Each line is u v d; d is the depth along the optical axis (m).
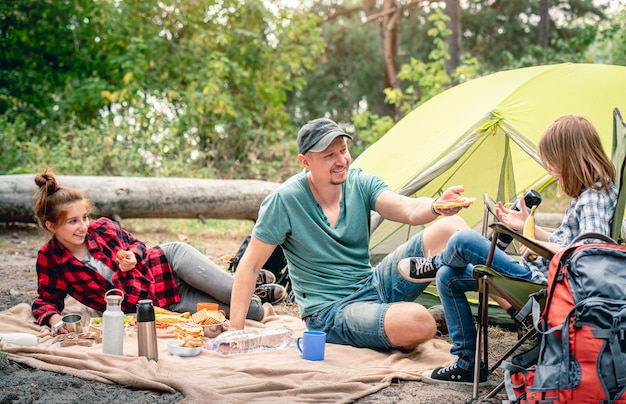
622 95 4.82
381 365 3.46
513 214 3.25
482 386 3.21
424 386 3.23
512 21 22.73
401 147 5.35
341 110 24.36
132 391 3.05
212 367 3.40
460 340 3.23
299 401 2.94
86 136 11.41
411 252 3.68
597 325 2.50
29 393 2.97
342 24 23.84
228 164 12.45
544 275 3.20
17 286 5.62
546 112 4.73
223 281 4.36
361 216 3.91
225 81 13.56
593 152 2.95
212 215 8.75
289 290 5.44
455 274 3.20
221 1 14.25
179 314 4.33
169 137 11.62
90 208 4.13
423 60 22.72
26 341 3.59
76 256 4.15
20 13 13.67
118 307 3.50
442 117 5.29
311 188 3.84
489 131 4.80
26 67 13.54
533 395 2.56
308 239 3.81
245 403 2.90
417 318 3.49
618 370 2.46
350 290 3.87
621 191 2.93
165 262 4.38
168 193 8.43
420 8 22.39
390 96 13.40
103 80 12.97
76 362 3.30
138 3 13.69
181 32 14.27
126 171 10.79
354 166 5.65
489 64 22.91
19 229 8.81
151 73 13.44
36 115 12.62
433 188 5.47
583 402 2.49
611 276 2.59
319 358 3.54
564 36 22.23
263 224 3.81
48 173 4.06
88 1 13.70
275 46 14.69
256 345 3.78
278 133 13.40
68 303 4.54
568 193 3.02
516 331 4.62
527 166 5.42
